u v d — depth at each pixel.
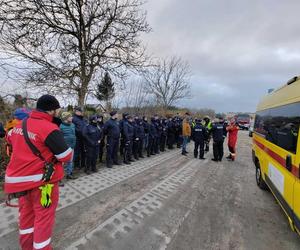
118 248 2.96
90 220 3.67
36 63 7.70
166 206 4.42
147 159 9.12
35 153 2.32
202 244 3.16
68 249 2.88
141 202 4.53
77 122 6.63
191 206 4.49
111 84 10.05
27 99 7.84
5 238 3.02
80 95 8.79
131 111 20.17
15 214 3.69
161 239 3.23
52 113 2.49
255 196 5.25
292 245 3.22
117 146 7.68
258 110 6.75
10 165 2.40
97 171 6.67
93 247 2.96
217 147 9.36
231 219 4.00
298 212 2.85
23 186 2.30
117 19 8.40
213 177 6.81
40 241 2.33
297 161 2.96
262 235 3.48
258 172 6.06
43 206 2.36
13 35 7.07
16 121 4.00
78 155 6.76
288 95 3.86
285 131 3.65
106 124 7.23
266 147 5.09
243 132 30.34
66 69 8.41
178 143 13.00
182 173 7.07
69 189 5.02
